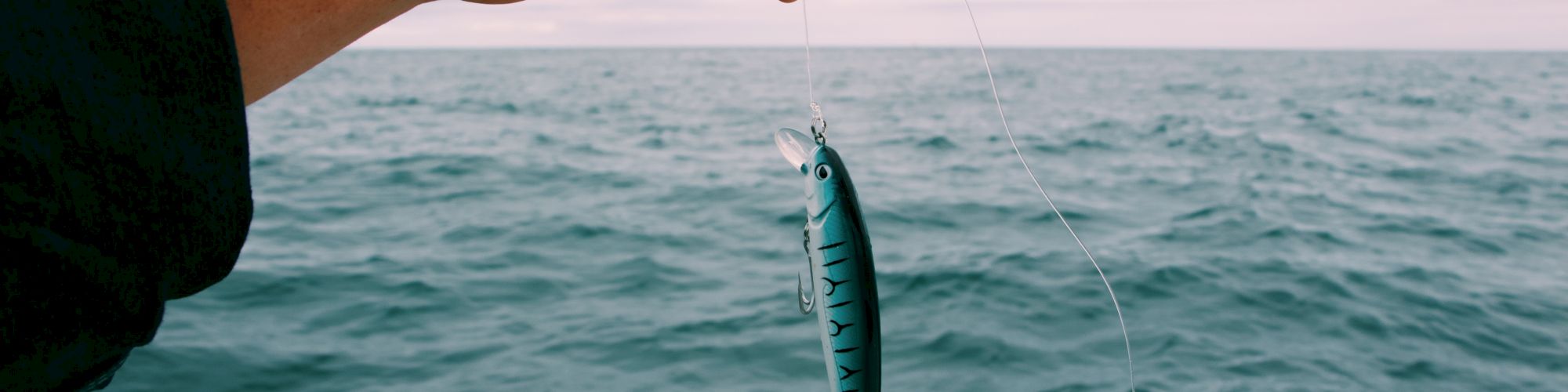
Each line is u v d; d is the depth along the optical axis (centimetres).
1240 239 1099
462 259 993
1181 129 2688
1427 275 920
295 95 4600
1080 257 975
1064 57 13225
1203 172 1773
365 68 9094
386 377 650
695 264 971
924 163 1862
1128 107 3653
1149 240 1090
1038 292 837
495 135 2561
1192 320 765
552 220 1227
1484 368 670
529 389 630
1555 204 1437
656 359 680
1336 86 5419
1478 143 2391
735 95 4519
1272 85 5584
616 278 912
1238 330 743
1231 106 3741
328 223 1218
